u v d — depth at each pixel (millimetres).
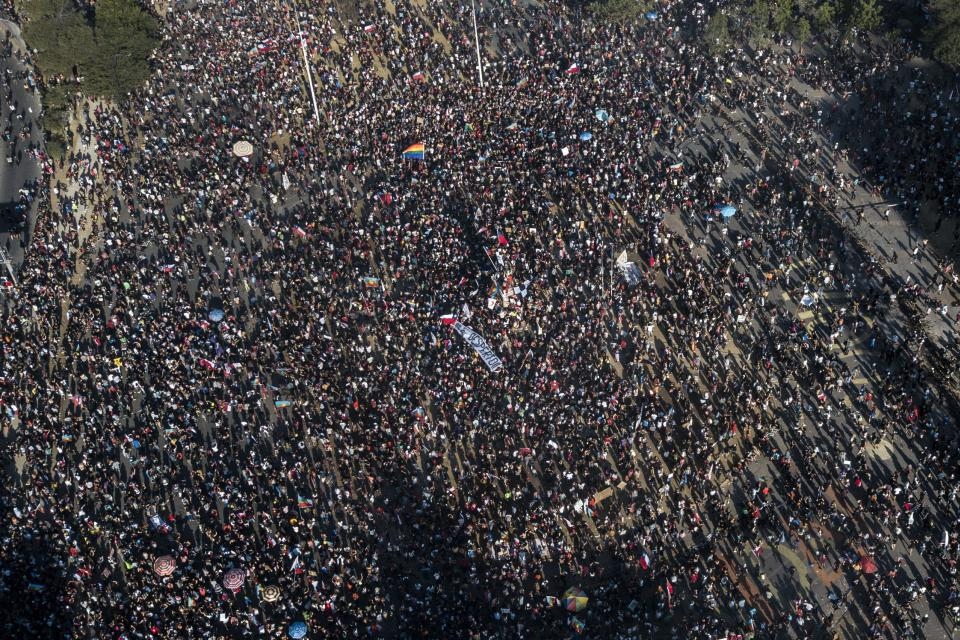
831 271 97625
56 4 126562
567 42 133250
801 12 131875
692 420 84312
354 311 96562
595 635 69500
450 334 92312
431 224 105312
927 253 99688
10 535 78312
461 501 79250
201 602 72562
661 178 110875
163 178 113625
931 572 72938
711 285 96875
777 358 89312
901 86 122312
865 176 109188
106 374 91250
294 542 76812
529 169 112062
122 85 124500
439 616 70812
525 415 84875
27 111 127125
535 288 96938
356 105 124125
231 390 89250
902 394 85125
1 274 103688
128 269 102875
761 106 120625
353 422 85250
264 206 111062
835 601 71250
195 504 80062
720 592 72625
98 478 82000
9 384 91125
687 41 132375
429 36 135500
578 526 77062
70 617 72625
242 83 129125
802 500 77125
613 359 90062
